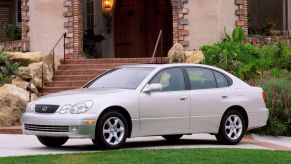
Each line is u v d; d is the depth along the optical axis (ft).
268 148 59.31
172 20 104.99
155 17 116.98
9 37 118.62
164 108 56.24
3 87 81.76
